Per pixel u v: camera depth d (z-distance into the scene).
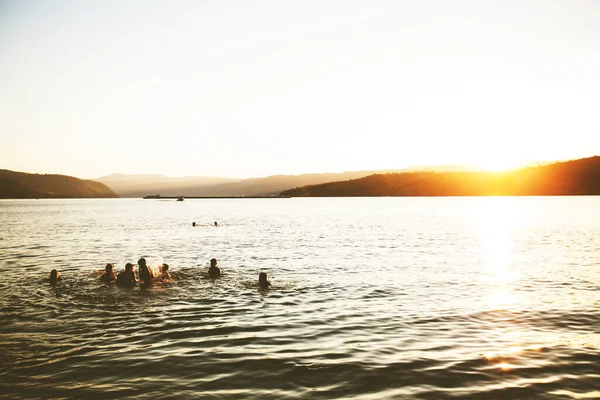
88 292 19.48
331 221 79.75
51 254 33.50
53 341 12.68
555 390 9.29
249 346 12.19
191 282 21.92
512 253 33.78
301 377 10.00
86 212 130.38
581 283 21.45
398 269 26.08
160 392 9.27
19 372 10.40
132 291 19.72
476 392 9.20
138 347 12.14
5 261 29.75
